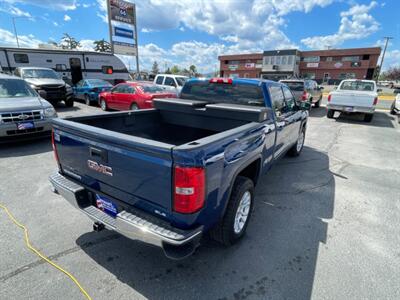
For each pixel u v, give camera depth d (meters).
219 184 2.07
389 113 13.88
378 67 53.56
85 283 2.17
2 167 4.68
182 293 2.10
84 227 2.95
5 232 2.81
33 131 5.71
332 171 4.99
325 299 2.07
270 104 3.41
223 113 3.20
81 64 17.08
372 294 2.13
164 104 3.79
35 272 2.27
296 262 2.49
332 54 54.53
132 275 2.28
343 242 2.82
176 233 1.81
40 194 3.69
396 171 5.06
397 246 2.77
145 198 1.95
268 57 58.53
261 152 2.98
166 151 1.70
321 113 13.31
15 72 12.13
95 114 3.01
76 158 2.44
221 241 2.58
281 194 3.96
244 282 2.23
